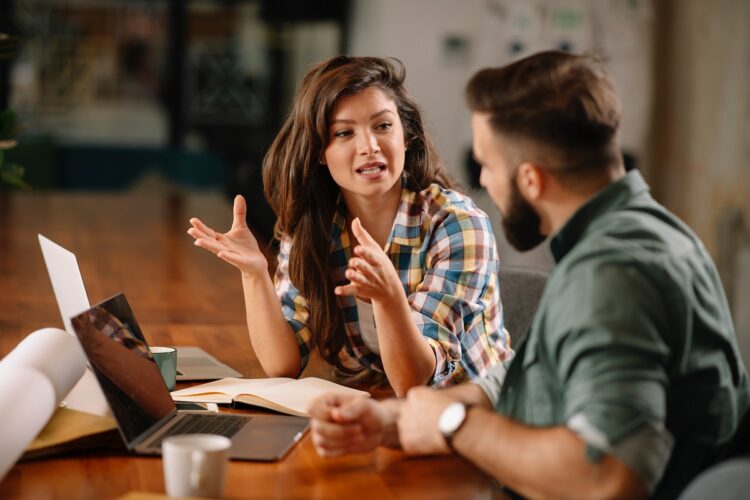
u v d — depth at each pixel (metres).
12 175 2.62
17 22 10.69
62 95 11.00
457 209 2.47
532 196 1.67
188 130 11.31
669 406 1.61
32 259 4.61
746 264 5.94
